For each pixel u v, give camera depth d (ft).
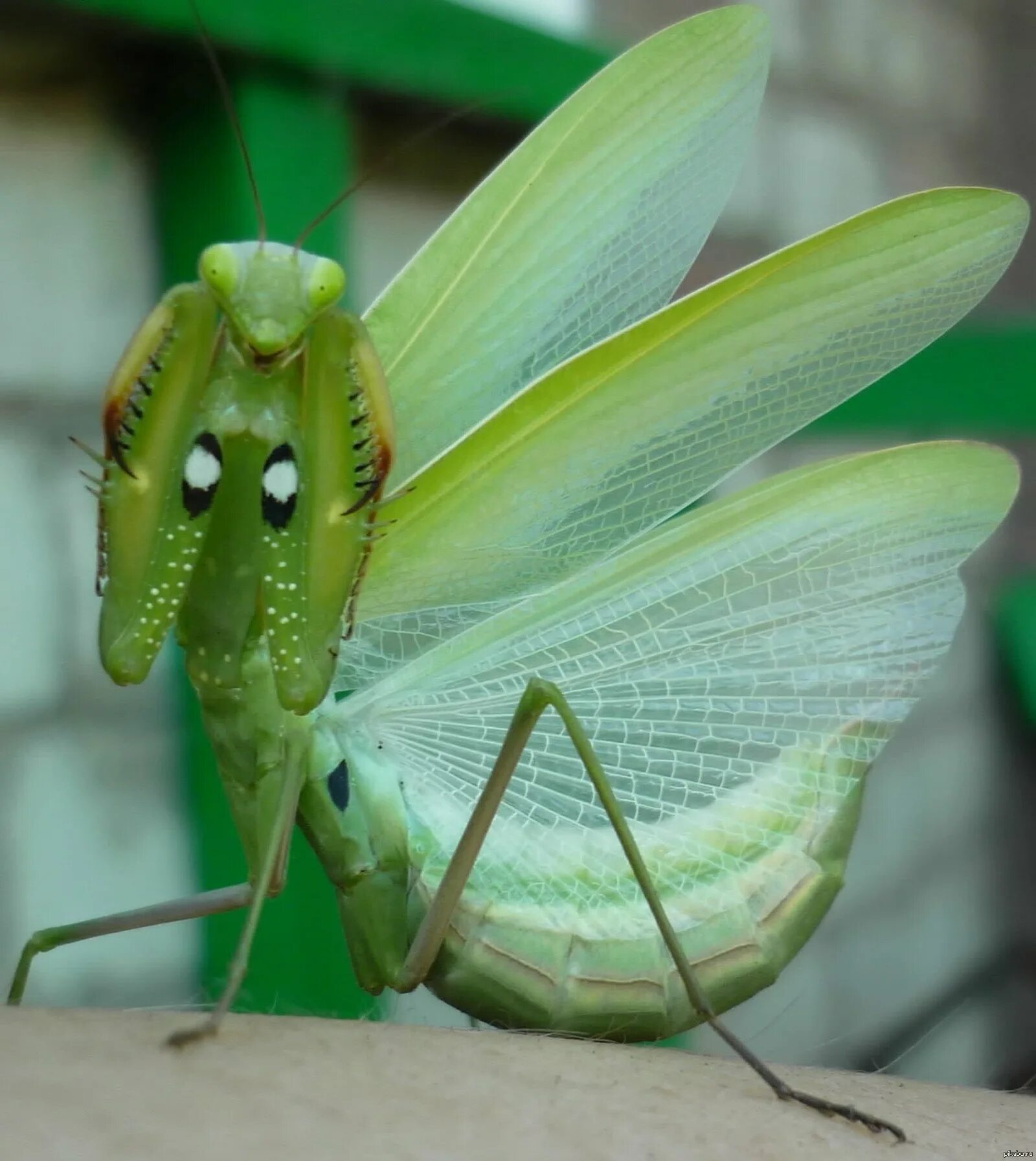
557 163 0.69
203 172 0.82
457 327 0.69
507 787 0.68
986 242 0.67
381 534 0.65
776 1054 1.23
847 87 1.51
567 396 0.66
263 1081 0.60
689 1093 0.62
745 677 0.68
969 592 1.61
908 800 1.48
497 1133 0.59
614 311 0.70
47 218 0.82
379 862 0.68
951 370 1.21
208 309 0.63
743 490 0.68
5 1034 0.60
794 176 1.42
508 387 0.69
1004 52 1.82
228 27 0.80
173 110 0.83
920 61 1.65
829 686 0.68
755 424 0.67
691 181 0.70
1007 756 1.70
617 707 0.68
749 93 0.70
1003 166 1.82
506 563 0.67
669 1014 0.68
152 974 0.88
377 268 0.98
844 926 1.35
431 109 0.95
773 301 0.66
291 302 0.63
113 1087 0.59
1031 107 1.85
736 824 0.68
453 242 0.69
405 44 0.89
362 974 0.69
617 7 1.22
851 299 0.66
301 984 0.85
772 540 0.68
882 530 0.68
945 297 0.66
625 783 0.68
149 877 0.88
